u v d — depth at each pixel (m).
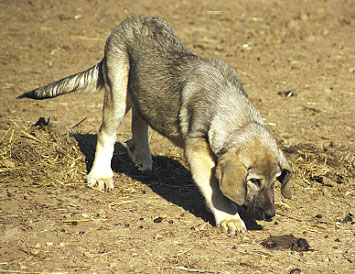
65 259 11.00
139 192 14.91
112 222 12.80
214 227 12.83
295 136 19.34
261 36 34.44
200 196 14.81
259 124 12.67
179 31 34.44
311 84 25.84
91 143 17.78
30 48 30.11
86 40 32.16
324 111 22.27
